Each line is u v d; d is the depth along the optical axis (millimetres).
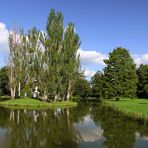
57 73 80250
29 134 29531
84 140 26250
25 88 84750
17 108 66562
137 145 24016
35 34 82250
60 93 82875
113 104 69500
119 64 87938
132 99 97750
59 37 80562
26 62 84125
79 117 46906
